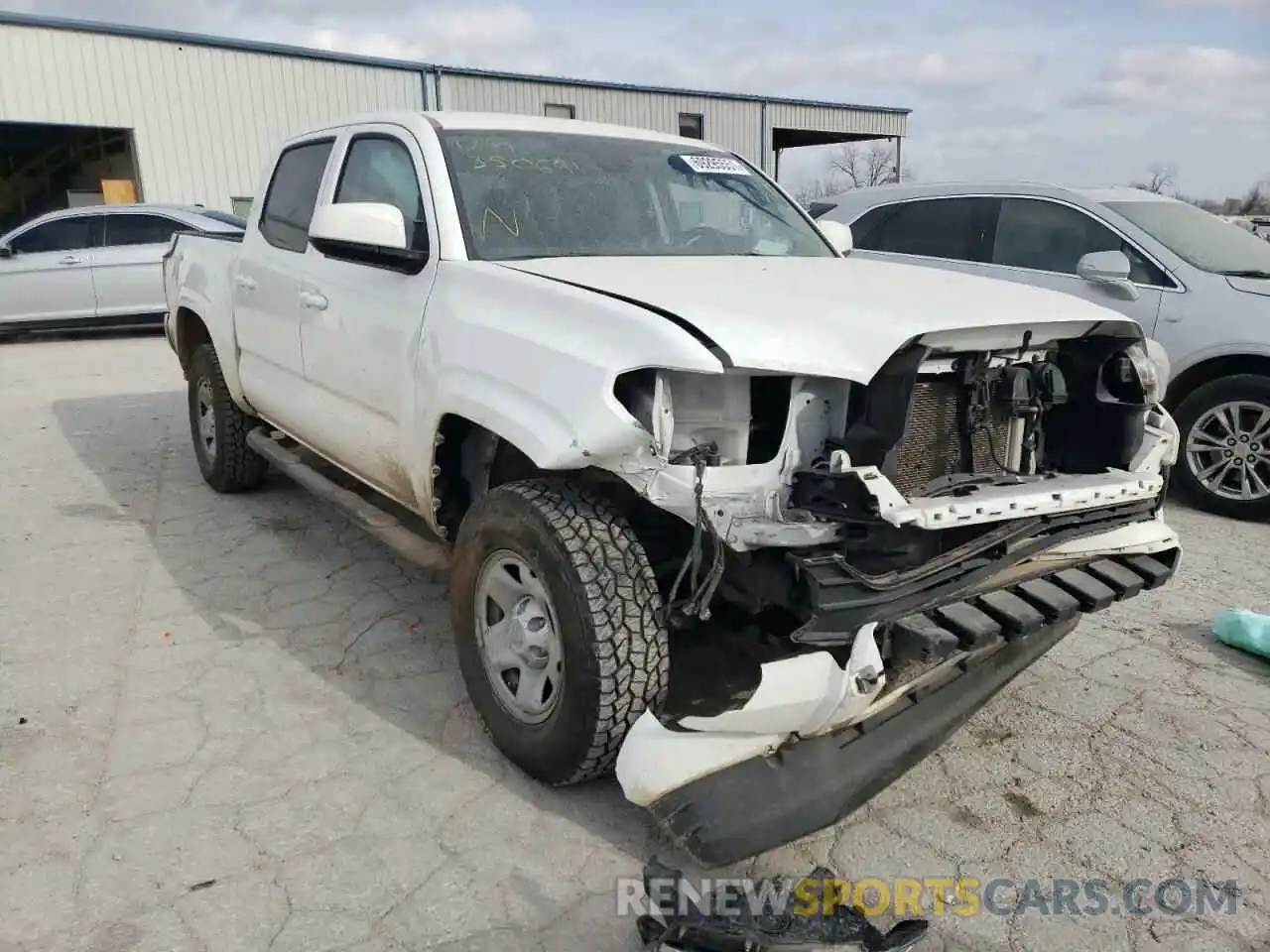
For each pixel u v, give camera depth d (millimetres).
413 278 3373
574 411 2490
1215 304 5699
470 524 2969
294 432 4543
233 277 4996
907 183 7426
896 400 2436
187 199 20031
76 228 12836
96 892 2422
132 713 3279
